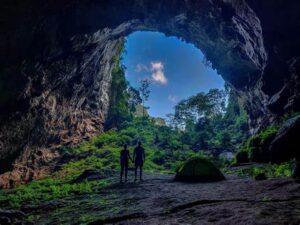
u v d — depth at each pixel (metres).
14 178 32.09
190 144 57.88
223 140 53.03
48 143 40.06
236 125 64.25
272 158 15.52
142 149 15.73
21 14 22.78
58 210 9.21
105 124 59.22
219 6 30.33
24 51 25.55
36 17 24.44
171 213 6.77
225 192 8.77
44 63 29.19
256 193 7.78
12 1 21.28
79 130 48.59
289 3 24.89
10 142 30.41
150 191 11.18
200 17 33.38
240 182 11.01
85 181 18.56
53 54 29.45
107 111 60.47
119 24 33.25
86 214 7.98
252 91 35.81
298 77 24.22
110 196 10.81
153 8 32.88
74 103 43.81
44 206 10.12
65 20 27.83
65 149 41.81
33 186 24.94
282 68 27.30
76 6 27.62
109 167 35.44
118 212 7.60
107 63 49.84
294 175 9.54
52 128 39.59
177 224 5.56
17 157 32.91
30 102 30.19
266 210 5.56
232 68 39.06
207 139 58.69
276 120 26.64
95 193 12.12
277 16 25.72
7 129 28.92
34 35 25.70
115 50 49.06
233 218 5.37
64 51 30.77
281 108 26.44
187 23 35.53
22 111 29.64
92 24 30.44
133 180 16.50
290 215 5.09
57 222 7.50
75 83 39.47
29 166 35.31
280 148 15.05
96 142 48.75
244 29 30.72
